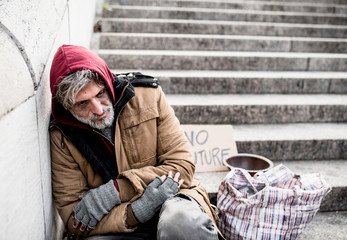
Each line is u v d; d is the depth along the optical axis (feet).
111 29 12.25
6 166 2.77
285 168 5.52
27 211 3.35
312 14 14.71
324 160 7.89
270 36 13.12
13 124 2.93
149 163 4.78
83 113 4.15
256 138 7.69
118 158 4.56
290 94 9.87
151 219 4.64
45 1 4.36
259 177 5.40
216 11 13.83
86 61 4.00
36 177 3.70
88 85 3.93
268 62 10.78
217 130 7.66
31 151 3.50
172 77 9.30
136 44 11.40
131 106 4.66
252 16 14.03
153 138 4.74
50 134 4.50
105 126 4.31
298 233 5.08
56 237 5.08
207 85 9.48
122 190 4.33
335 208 6.64
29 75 3.45
